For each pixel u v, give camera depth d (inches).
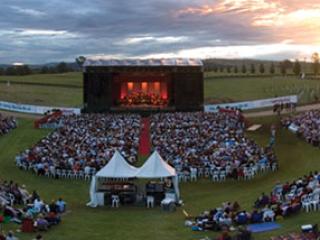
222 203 1411.2
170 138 2162.9
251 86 5285.4
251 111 3348.9
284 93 4662.9
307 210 1208.2
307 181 1366.9
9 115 3243.1
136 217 1279.5
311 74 6358.3
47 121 2783.0
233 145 2001.7
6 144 2335.1
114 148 1973.4
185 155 1843.0
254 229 1090.1
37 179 1726.1
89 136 2192.4
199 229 1133.7
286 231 1066.7
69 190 1600.6
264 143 2396.7
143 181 1638.8
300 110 3257.9
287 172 1828.2
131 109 3223.4
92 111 3262.8
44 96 4726.9
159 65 3321.9
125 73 3329.2
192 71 3294.8
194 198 1507.1
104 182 1537.9
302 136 2378.2
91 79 3267.7
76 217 1272.1
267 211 1151.6
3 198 1278.3
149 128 2496.3
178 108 3282.5
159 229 1155.9
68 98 4712.1
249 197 1473.9
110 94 3270.2
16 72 7529.5
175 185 1444.4
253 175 1750.7
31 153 1900.8
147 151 2110.0
